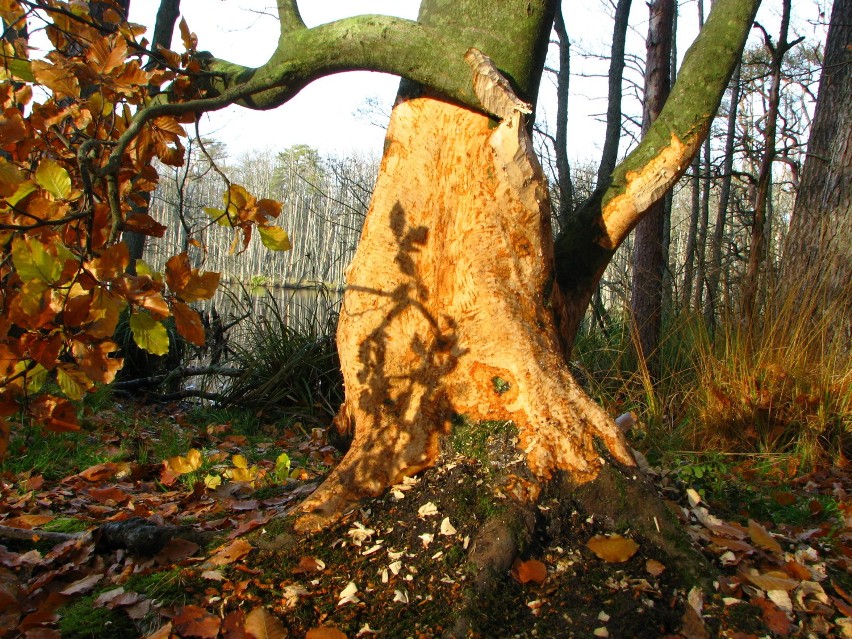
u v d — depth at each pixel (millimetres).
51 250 1894
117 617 2137
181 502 3416
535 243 2633
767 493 3662
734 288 5758
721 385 4785
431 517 2363
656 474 2961
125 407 6020
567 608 2068
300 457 4879
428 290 2686
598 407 2625
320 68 2629
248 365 6719
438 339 2648
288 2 2713
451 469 2490
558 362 2615
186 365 6922
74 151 2471
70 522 3027
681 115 2922
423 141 2680
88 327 1874
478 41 2643
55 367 1980
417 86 2717
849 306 5527
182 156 2791
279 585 2205
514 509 2291
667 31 7727
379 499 2523
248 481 3686
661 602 2123
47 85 2230
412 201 2701
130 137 2303
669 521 2398
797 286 5004
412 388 2643
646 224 7234
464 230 2617
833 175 6391
